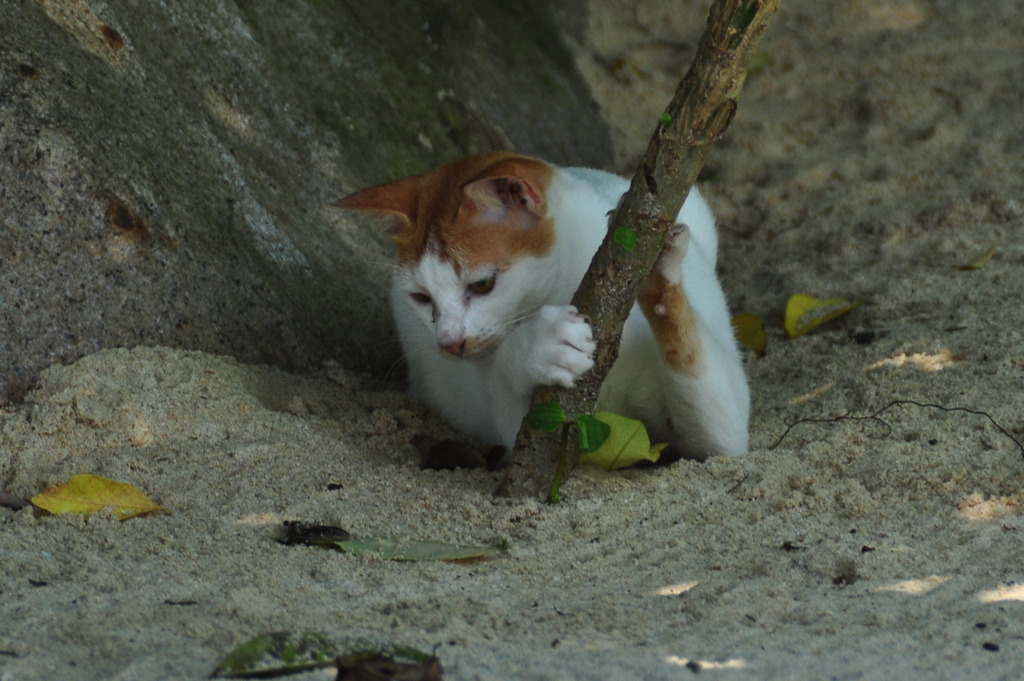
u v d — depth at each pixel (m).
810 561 5.41
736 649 4.59
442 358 7.78
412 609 5.05
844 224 11.17
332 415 7.98
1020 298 8.99
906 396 7.50
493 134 11.62
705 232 8.62
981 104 12.75
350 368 8.80
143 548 5.81
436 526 6.19
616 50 14.39
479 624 4.91
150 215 7.95
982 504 5.90
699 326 6.57
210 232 8.36
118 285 7.72
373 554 5.71
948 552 5.44
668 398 6.87
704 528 5.99
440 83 11.52
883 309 9.38
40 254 7.52
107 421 7.13
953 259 10.11
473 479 6.94
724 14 5.31
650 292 6.27
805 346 9.05
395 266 7.57
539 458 6.56
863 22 14.64
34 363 7.39
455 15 12.34
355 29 11.06
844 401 7.71
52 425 7.04
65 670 4.41
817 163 12.26
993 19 14.30
